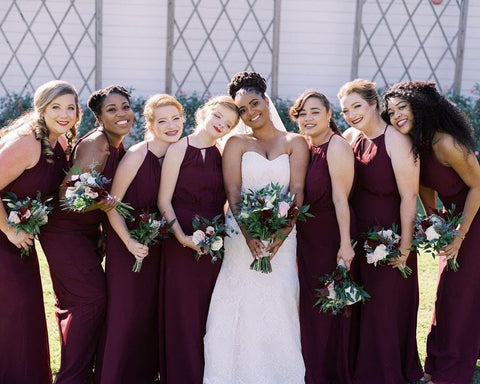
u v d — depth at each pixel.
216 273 3.86
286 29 11.70
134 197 3.70
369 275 3.87
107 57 11.58
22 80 11.59
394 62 11.90
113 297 3.68
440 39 11.83
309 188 3.81
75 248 3.65
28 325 3.67
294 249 3.94
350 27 11.77
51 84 3.58
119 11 11.46
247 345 3.80
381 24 11.76
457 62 11.35
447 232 3.65
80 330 3.63
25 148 3.46
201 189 3.74
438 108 3.77
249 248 3.73
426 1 11.67
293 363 3.86
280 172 3.79
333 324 3.91
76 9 11.00
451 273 3.96
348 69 11.90
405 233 3.73
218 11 11.54
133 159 3.68
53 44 11.52
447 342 3.97
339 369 3.94
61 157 3.70
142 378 3.86
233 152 3.81
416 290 3.96
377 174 3.77
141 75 11.67
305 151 3.86
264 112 3.80
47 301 5.43
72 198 3.38
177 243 3.74
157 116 3.73
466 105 10.75
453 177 3.87
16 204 3.43
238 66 11.75
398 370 3.90
